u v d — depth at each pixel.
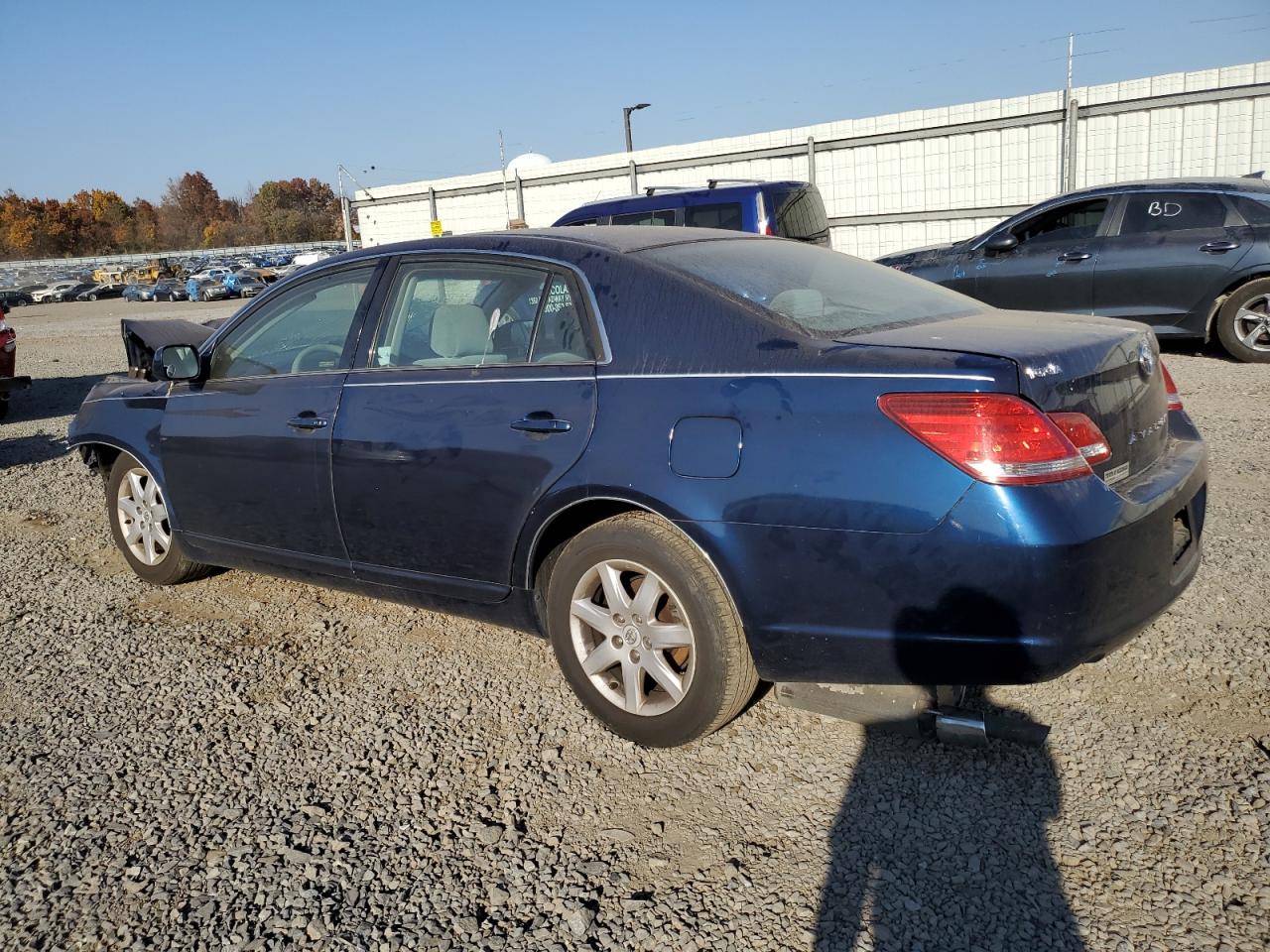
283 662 3.87
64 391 12.70
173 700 3.58
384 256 3.80
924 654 2.55
